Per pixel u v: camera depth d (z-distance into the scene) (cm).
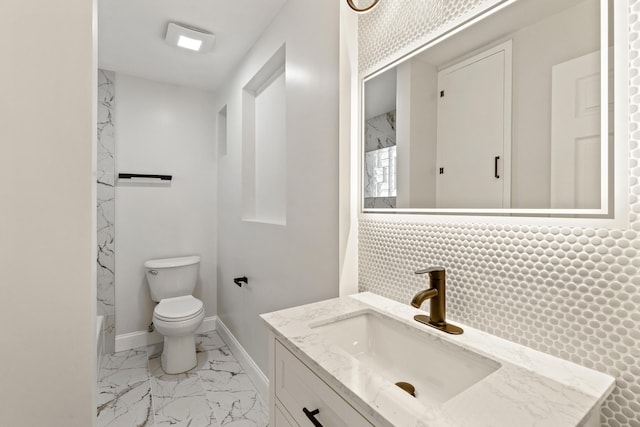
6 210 82
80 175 89
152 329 271
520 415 53
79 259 89
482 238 88
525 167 79
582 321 69
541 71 76
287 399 90
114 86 256
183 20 187
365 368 69
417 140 108
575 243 70
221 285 291
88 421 89
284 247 176
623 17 63
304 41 157
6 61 82
